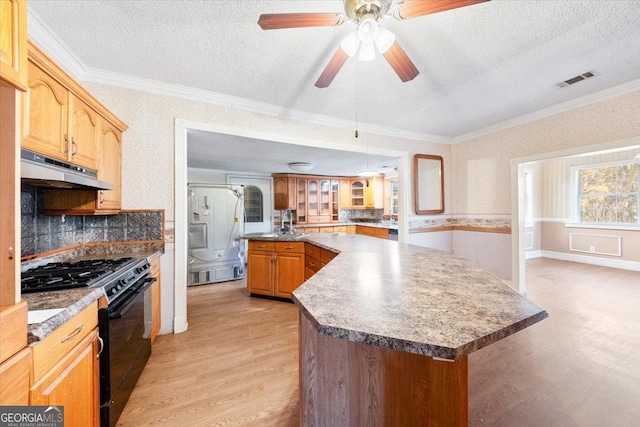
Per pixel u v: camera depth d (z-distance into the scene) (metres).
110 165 2.07
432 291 1.06
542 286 3.67
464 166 4.12
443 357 0.63
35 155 1.26
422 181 4.05
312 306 0.89
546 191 5.82
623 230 4.71
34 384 0.84
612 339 2.21
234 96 2.71
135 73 2.27
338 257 1.86
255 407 1.53
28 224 1.69
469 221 4.05
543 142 3.15
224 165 5.27
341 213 7.39
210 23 1.67
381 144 3.76
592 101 2.72
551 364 1.88
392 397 0.92
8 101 0.81
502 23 1.68
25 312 0.81
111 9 1.54
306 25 1.32
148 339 1.99
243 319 2.80
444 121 3.51
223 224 4.39
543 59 2.08
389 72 2.26
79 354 1.09
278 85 2.48
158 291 2.35
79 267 1.67
